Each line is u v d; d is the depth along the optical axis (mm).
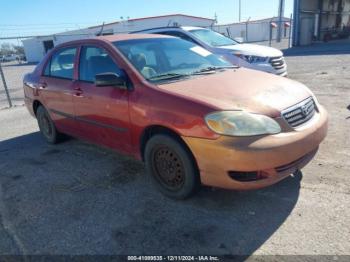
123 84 3619
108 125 3977
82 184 4004
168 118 3172
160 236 2883
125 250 2742
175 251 2684
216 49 8070
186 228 2959
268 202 3225
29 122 7477
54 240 2957
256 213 3076
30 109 5922
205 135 2918
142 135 3537
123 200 3535
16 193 3941
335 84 8539
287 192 3361
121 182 3951
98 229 3059
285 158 2885
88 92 4172
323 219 2883
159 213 3227
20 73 25188
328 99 6941
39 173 4461
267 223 2916
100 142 4352
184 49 4488
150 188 3742
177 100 3166
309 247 2574
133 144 3725
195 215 3137
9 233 3129
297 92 3439
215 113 2918
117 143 3994
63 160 4848
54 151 5297
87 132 4496
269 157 2809
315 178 3576
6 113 8820
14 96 12258
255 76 3836
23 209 3549
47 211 3461
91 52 4320
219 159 2885
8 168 4762
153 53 4121
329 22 29422
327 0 27812
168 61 4125
